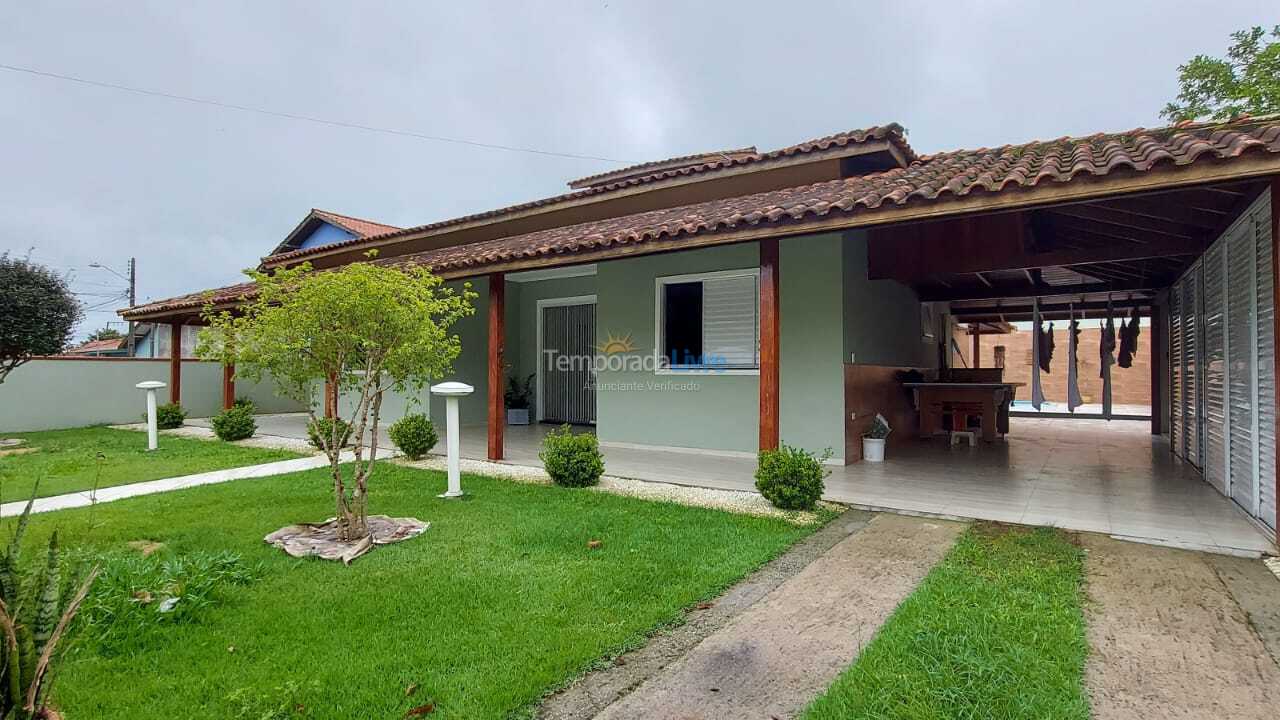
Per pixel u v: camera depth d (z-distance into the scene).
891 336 10.43
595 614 3.56
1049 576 4.10
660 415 10.05
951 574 4.18
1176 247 7.21
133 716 2.58
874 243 9.29
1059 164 5.21
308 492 6.91
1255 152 3.88
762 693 2.78
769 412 6.38
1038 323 11.64
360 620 3.49
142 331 31.47
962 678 2.79
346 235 23.00
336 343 5.01
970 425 12.02
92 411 14.97
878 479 7.57
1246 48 13.55
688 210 8.85
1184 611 3.62
